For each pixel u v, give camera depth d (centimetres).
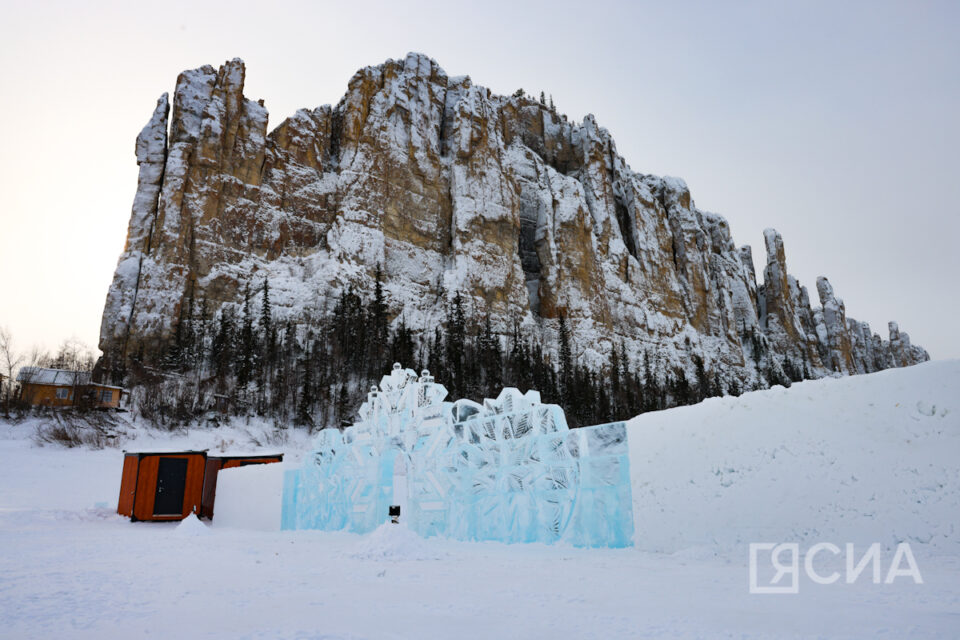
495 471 1975
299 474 2823
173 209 11044
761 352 19100
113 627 653
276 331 10225
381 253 12450
